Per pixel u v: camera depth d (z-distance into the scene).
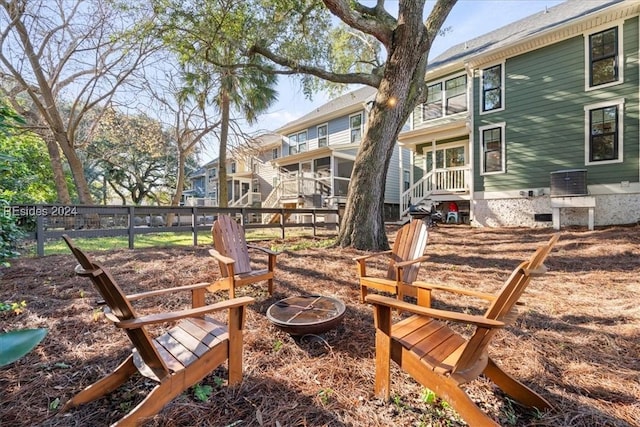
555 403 1.54
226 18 6.46
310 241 7.36
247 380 1.74
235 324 1.68
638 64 7.55
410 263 2.77
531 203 9.21
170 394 1.38
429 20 5.82
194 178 30.17
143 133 12.68
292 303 2.53
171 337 1.73
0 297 3.10
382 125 5.58
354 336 2.30
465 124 10.30
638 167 7.57
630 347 2.10
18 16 7.75
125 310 1.27
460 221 11.41
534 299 3.09
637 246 5.36
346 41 9.68
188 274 4.00
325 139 16.70
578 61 8.40
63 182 10.52
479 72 10.27
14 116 2.02
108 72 9.62
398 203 16.12
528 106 9.27
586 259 4.89
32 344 0.84
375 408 1.53
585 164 8.32
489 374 1.58
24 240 5.18
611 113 7.97
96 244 7.49
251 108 11.52
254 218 14.62
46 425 1.40
